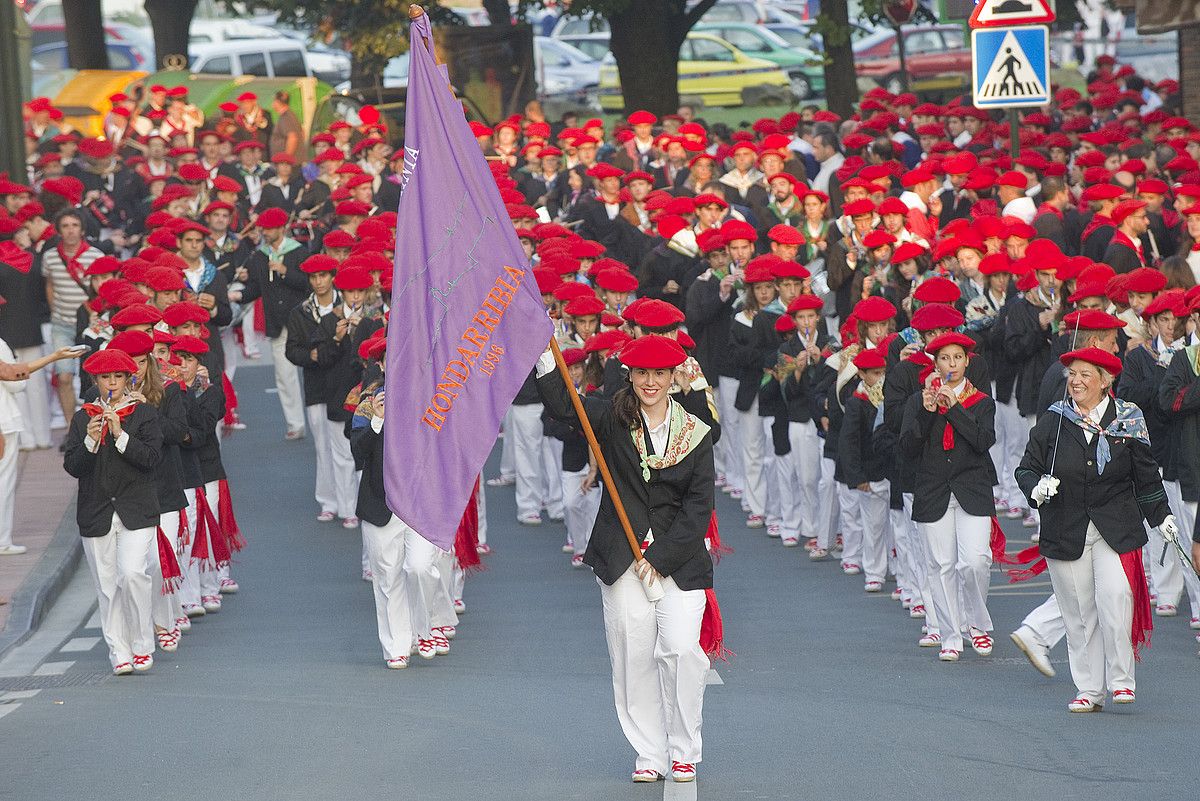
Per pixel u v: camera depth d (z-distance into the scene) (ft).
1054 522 42.70
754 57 198.18
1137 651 43.57
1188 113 131.95
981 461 48.32
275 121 154.61
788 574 61.67
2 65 90.74
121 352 49.55
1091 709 42.83
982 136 114.52
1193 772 37.17
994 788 36.29
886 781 37.01
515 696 45.62
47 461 84.17
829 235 77.30
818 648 50.72
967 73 201.05
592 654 50.55
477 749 40.45
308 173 122.72
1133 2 133.39
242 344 110.32
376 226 79.15
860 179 76.69
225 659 51.55
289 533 70.74
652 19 152.35
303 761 39.75
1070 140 117.29
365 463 49.67
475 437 36.91
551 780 37.78
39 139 142.82
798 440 64.39
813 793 36.27
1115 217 76.02
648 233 93.45
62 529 69.67
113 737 42.50
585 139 108.58
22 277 84.12
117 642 49.88
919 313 49.62
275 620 57.00
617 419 37.32
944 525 48.42
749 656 49.93
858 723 42.09
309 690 47.06
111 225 119.44
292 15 182.19
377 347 50.34
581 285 63.00
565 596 59.06
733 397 73.77
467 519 51.75
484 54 159.02
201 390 56.29
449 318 37.17
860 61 202.08
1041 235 76.59
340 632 54.90
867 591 58.29
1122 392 53.01
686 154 112.37
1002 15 72.33
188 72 166.81
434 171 37.47
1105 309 60.54
